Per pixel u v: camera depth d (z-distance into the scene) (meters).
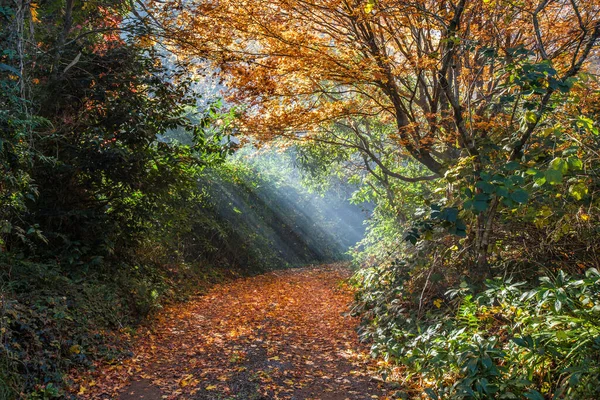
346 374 5.76
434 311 6.62
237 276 15.04
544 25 7.11
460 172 5.66
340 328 8.16
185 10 7.41
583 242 5.64
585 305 4.37
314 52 7.49
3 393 4.33
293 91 8.30
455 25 5.76
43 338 5.37
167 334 7.46
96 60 7.93
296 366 6.06
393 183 13.42
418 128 8.59
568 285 4.30
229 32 7.53
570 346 4.03
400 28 7.82
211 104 8.90
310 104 8.76
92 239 8.09
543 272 5.80
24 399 4.51
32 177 7.41
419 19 7.04
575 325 4.12
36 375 4.92
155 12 7.64
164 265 11.24
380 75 7.27
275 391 5.18
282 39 7.25
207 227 14.49
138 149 8.19
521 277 6.05
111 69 7.96
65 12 8.55
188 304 9.94
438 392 4.58
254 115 8.54
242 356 6.42
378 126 12.02
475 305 5.27
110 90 7.90
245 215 17.80
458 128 5.77
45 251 7.41
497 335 4.90
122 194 8.36
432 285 6.89
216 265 14.77
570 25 6.93
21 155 5.59
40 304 5.82
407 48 7.91
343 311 9.61
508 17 6.02
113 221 8.50
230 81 7.89
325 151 13.97
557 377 4.03
